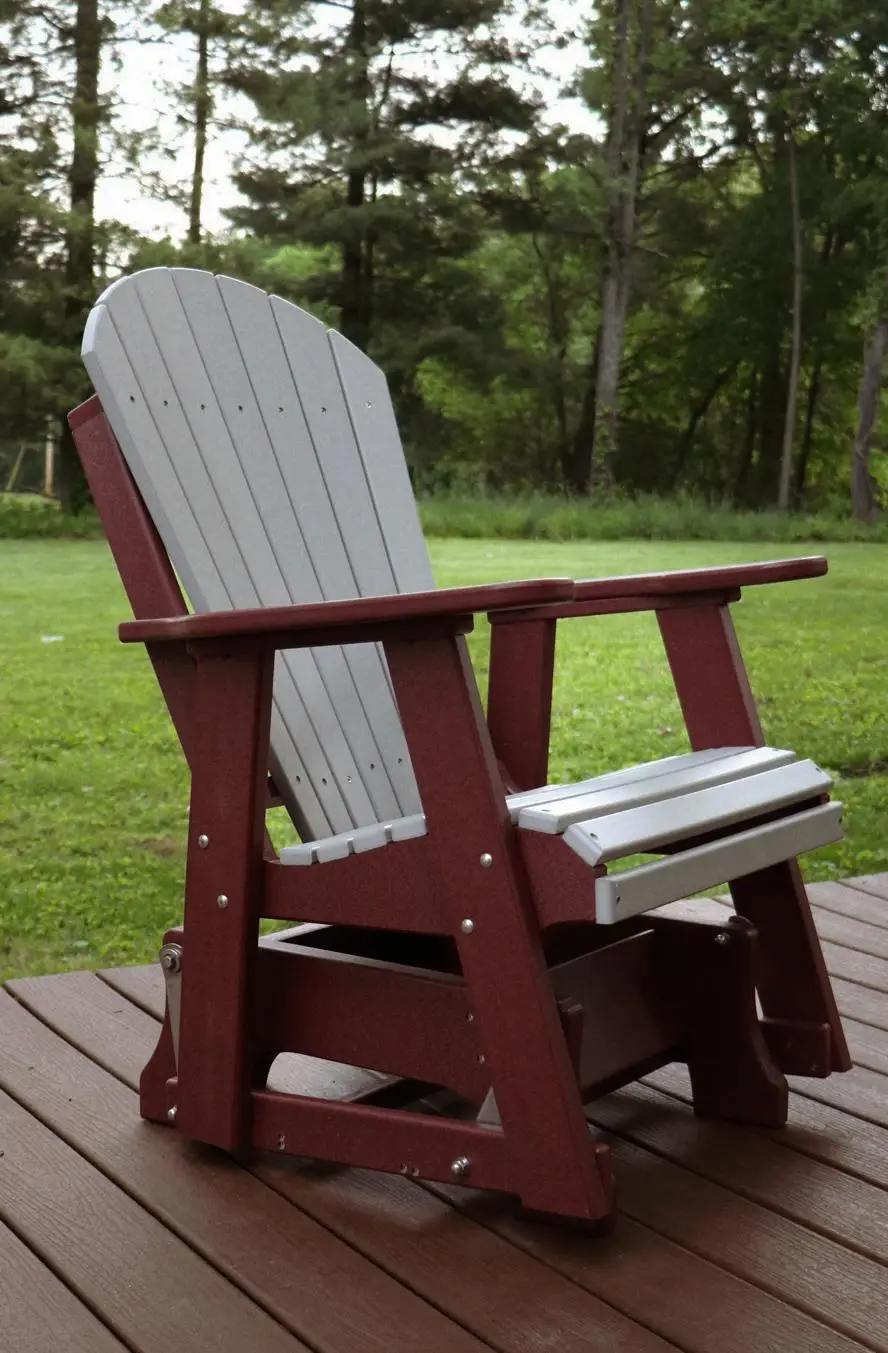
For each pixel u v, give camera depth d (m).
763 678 5.60
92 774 4.11
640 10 17.91
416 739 1.31
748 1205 1.38
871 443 19.78
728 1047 1.59
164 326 1.62
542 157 17.45
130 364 1.55
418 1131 1.36
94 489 1.54
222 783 1.45
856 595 8.20
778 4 17.66
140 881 3.16
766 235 19.36
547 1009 1.27
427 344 17.94
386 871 1.36
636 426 21.50
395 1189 1.42
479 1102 1.36
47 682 5.30
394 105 16.83
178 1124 1.49
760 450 20.91
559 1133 1.27
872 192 18.53
